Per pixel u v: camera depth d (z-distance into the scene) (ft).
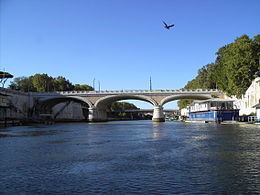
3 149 130.52
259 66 351.67
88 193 61.41
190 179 70.33
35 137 196.95
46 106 593.01
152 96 540.52
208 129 254.47
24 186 67.05
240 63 349.61
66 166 88.79
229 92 388.98
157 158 101.04
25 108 526.57
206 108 437.17
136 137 191.31
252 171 77.00
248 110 367.45
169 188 63.46
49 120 503.20
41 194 61.26
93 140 172.35
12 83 636.07
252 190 60.85
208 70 572.10
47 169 84.58
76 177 74.69
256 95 345.31
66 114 644.27
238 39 364.58
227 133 198.70
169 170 80.69
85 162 95.30
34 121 469.16
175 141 157.69
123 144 147.74
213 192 60.13
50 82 648.79
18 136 206.18
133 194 60.08
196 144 139.85
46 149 129.59
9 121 388.98
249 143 136.87
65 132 252.62
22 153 117.29
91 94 547.90
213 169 80.48
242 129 235.81
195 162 91.56
